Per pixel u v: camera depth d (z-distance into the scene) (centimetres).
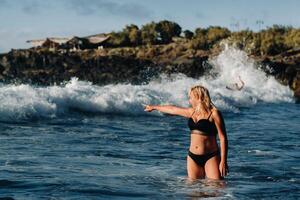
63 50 8519
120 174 916
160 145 1348
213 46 8306
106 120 1928
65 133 1505
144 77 6662
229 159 1130
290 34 7994
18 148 1168
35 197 714
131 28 9900
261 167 1028
